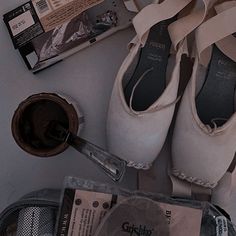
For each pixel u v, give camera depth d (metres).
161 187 1.00
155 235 0.79
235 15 0.82
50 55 1.00
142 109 0.95
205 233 0.84
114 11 0.99
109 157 0.84
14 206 0.83
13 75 1.03
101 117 1.03
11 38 1.01
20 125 0.91
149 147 0.92
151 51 0.94
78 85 1.04
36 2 0.99
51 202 0.84
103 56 1.04
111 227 0.79
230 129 0.87
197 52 0.87
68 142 0.90
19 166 1.02
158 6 0.84
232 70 0.94
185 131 0.90
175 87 0.89
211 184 0.94
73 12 0.98
